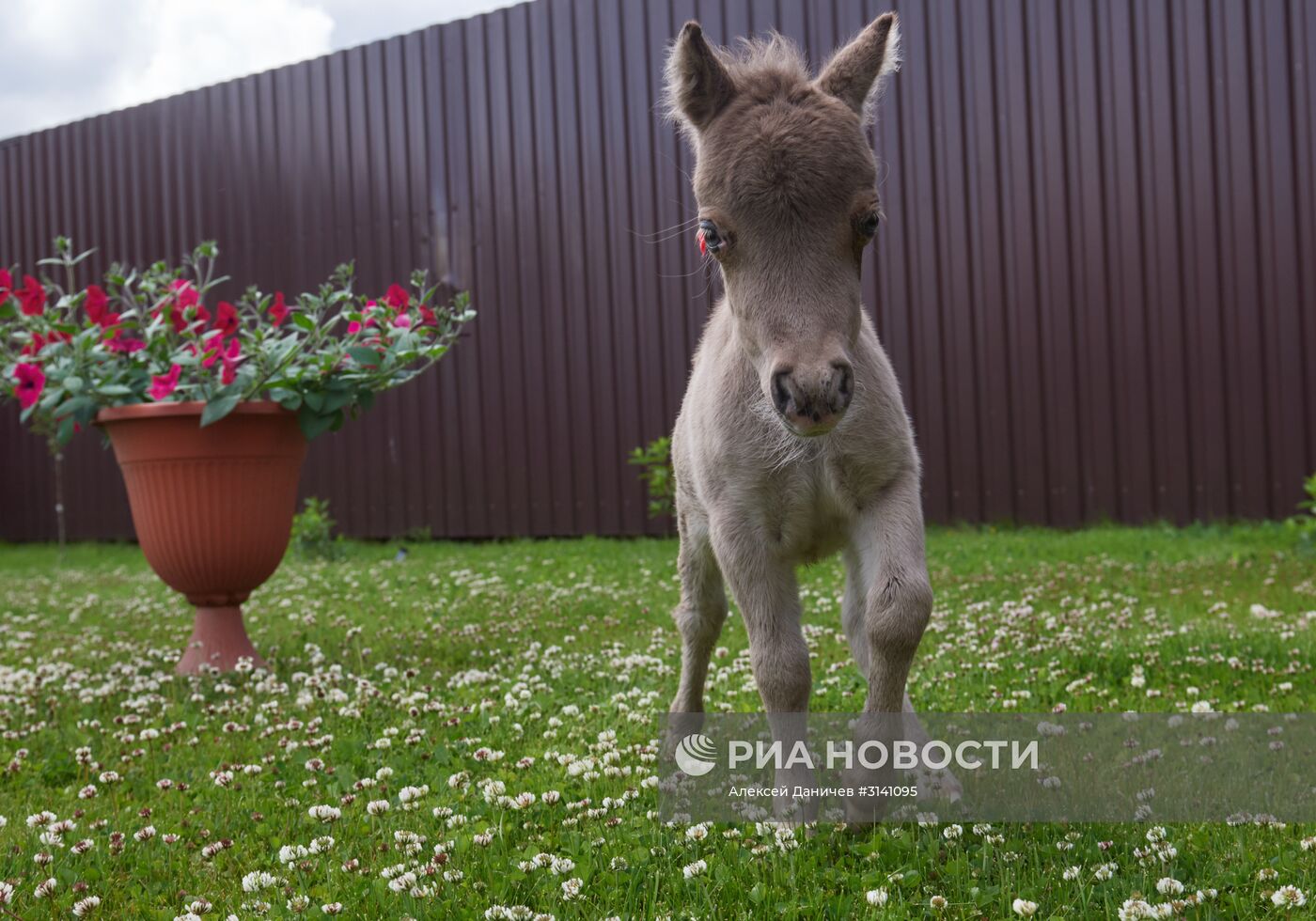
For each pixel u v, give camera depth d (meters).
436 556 10.72
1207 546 8.34
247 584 5.70
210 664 5.56
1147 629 5.46
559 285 11.73
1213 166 9.44
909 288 10.52
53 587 9.81
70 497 14.92
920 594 2.90
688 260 11.08
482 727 4.18
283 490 5.73
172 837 3.12
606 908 2.59
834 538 3.36
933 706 4.25
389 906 2.65
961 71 10.20
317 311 5.97
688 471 3.78
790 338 2.62
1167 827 2.98
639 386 11.41
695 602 3.94
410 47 12.30
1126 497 9.86
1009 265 10.14
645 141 11.19
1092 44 9.74
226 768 3.78
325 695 4.79
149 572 10.83
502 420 12.12
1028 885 2.63
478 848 2.97
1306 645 4.80
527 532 12.05
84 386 5.52
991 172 10.14
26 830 3.32
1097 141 9.77
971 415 10.35
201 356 5.45
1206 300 9.51
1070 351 9.98
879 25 3.21
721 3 10.77
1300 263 9.20
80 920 2.69
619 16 11.23
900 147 10.46
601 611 6.84
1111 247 9.80
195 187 13.73
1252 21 9.25
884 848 2.89
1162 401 9.70
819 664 5.06
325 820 3.12
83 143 14.55
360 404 5.88
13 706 4.91
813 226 2.69
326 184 12.86
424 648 5.95
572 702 4.58
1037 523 10.16
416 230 12.38
